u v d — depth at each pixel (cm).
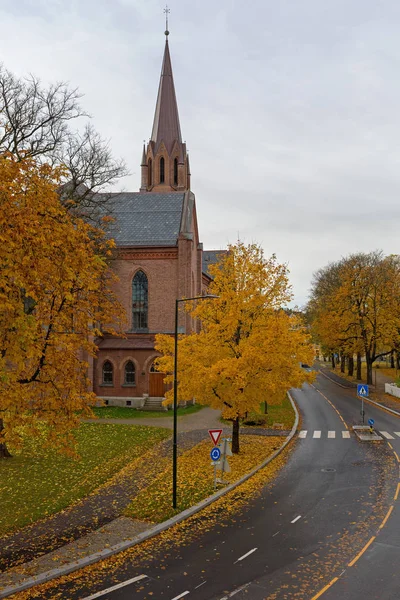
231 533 1496
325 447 2747
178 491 1906
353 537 1439
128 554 1360
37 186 1308
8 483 2002
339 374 7344
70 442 1406
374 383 6009
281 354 2386
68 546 1405
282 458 2498
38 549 1385
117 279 1995
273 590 1121
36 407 1371
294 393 5216
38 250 1242
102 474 2147
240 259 2575
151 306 4378
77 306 1445
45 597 1117
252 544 1404
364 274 5572
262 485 2017
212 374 2252
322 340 6988
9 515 1655
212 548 1382
